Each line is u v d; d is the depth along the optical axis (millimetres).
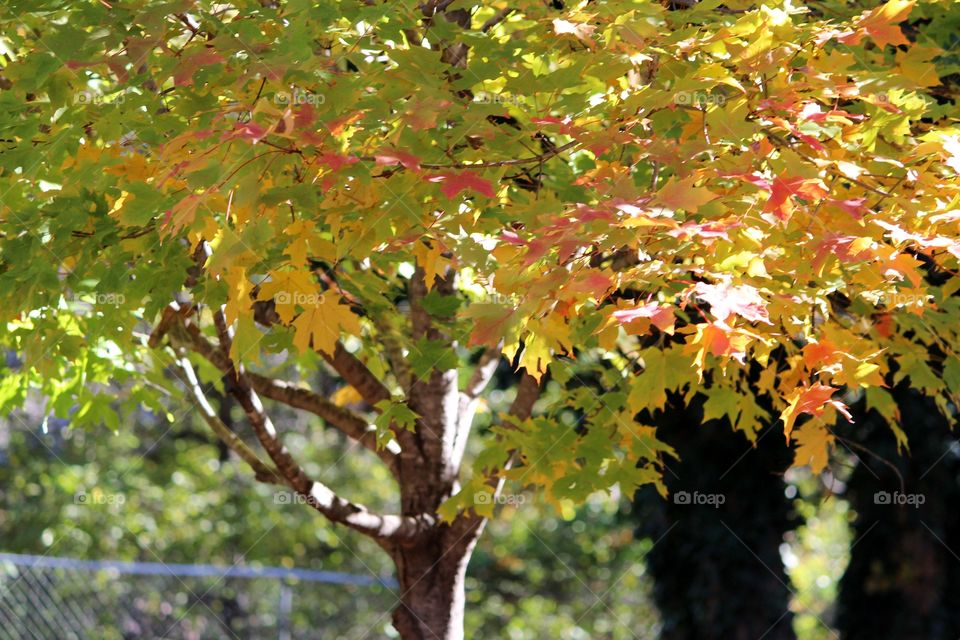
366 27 3973
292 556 18016
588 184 3852
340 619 14945
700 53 3996
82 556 16141
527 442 5410
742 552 9180
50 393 6316
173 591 13484
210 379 7262
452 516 5398
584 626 18641
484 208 4156
